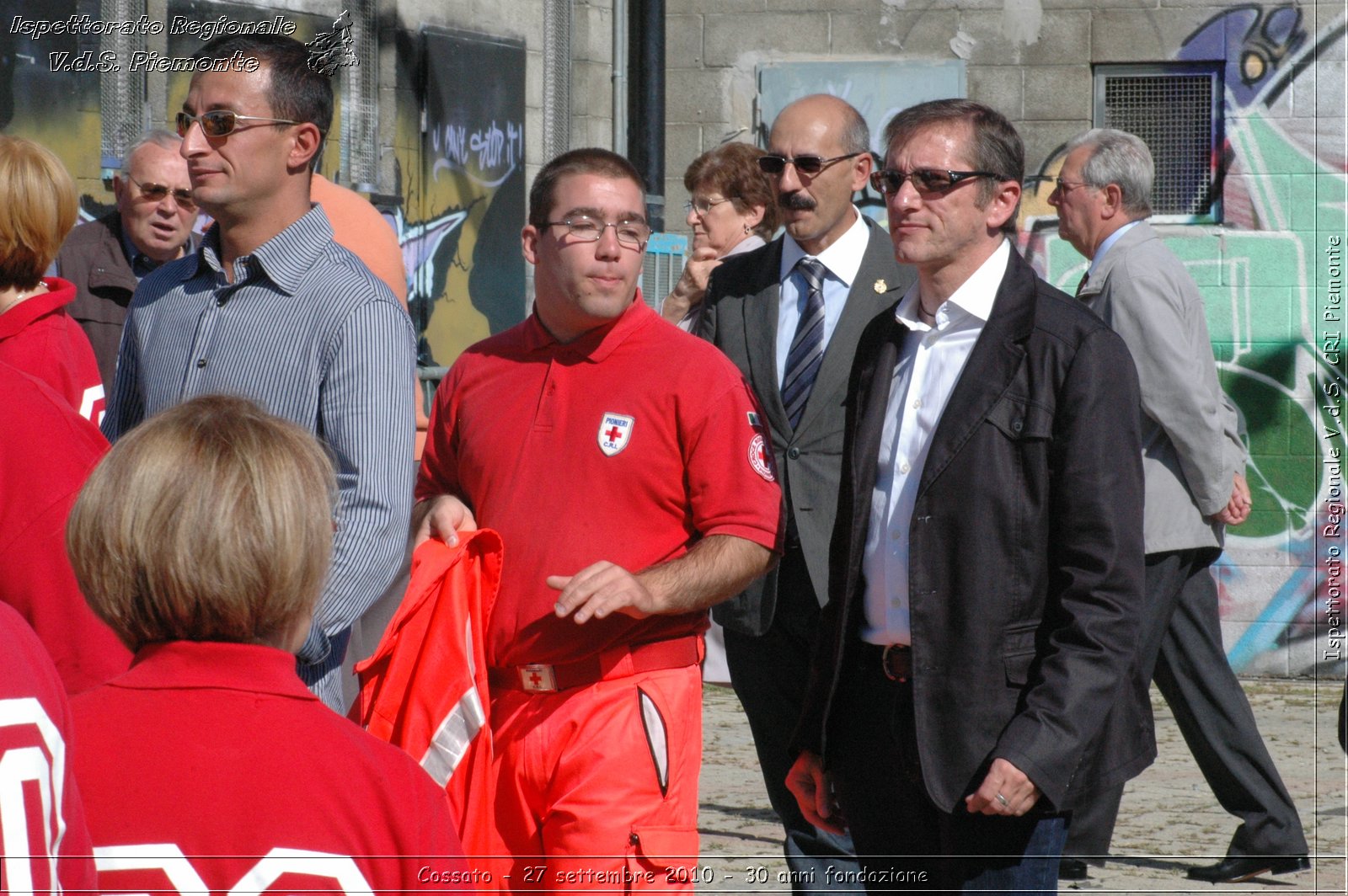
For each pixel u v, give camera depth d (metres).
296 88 6.64
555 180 6.71
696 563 6.44
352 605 6.23
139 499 3.54
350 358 6.46
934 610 6.32
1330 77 18.50
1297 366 18.73
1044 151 19.05
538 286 6.84
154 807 3.49
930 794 6.27
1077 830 10.91
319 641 6.17
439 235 17.78
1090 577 6.12
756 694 9.02
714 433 6.57
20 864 2.89
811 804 7.30
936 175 6.53
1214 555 10.96
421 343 17.53
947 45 19.11
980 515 6.25
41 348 6.71
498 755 6.61
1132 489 6.19
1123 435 6.21
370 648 8.30
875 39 19.30
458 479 7.10
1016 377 6.30
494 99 18.44
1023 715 6.05
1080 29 18.88
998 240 6.70
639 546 6.59
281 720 3.62
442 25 17.62
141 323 6.95
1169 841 11.95
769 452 6.78
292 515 3.60
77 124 14.27
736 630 8.80
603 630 6.50
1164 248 10.58
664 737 6.47
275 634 3.70
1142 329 10.23
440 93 17.61
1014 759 5.93
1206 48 18.67
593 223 6.60
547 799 6.50
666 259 18.50
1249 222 18.75
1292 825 10.88
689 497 6.65
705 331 9.61
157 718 3.56
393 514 6.38
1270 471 18.83
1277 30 18.53
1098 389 6.19
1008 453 6.27
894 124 6.80
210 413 3.71
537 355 6.93
